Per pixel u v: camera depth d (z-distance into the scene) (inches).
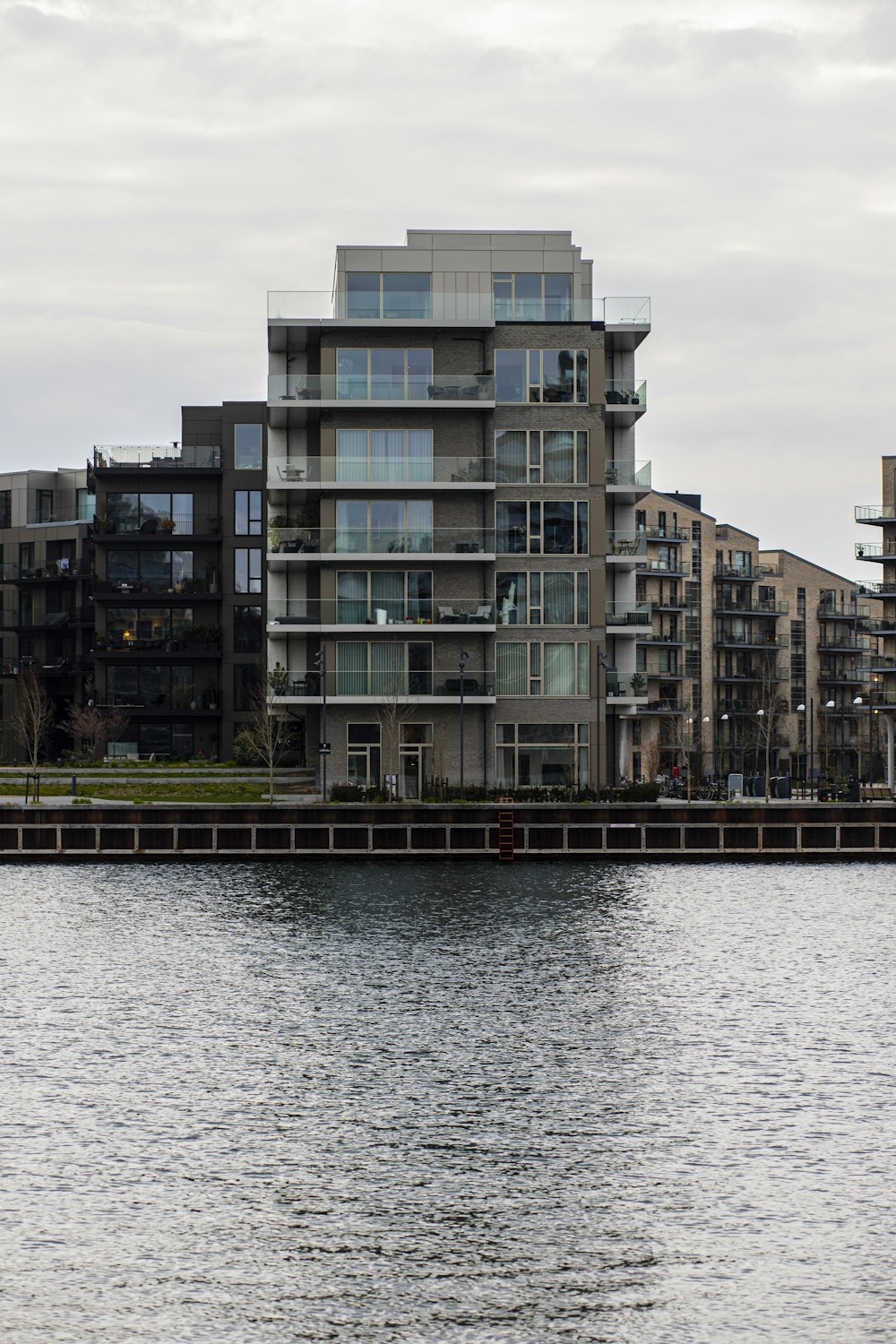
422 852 3132.4
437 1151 1280.8
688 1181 1214.3
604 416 3649.1
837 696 7308.1
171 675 4849.9
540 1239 1098.7
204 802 3599.9
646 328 3622.0
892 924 2443.4
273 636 3700.8
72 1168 1234.0
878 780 7106.3
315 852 3117.6
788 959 2138.3
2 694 5359.3
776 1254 1076.5
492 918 2453.2
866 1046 1638.8
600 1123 1358.3
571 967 2055.9
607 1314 989.2
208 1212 1144.8
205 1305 997.2
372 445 3553.2
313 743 3732.8
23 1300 1000.9
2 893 2711.6
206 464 4877.0
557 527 3597.4
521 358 3595.0
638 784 3636.8
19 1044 1620.3
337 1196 1178.0
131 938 2249.0
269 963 2063.2
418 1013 1770.4
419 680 3563.0
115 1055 1572.3
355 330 3543.3
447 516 3575.3
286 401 3511.3
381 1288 1021.8
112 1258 1063.6
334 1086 1465.3
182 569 4867.1
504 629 3587.6
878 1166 1250.6
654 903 2642.7
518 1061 1561.3
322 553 3538.4
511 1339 956.6
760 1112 1392.7
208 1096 1433.3
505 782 3592.5
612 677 3656.5
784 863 3186.5
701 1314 989.2
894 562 6235.2
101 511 4847.4
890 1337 962.1
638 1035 1679.4
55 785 3764.8
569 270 3631.9
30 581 5280.5
